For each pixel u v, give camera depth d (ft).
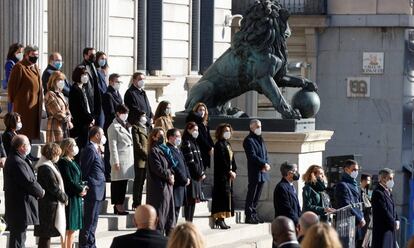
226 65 86.94
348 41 125.49
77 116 74.18
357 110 125.70
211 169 86.53
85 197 69.26
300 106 87.51
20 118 71.56
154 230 52.60
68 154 67.36
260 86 86.28
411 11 124.36
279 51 86.48
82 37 90.48
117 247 52.39
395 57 124.77
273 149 85.46
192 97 87.25
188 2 107.86
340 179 87.40
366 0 124.67
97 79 77.05
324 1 125.49
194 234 44.52
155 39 102.83
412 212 111.14
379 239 79.41
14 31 84.28
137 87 79.00
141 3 101.55
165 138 76.28
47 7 90.53
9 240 64.75
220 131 80.12
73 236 69.21
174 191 73.87
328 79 126.21
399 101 124.67
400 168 124.67
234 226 81.35
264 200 85.51
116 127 75.00
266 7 85.81
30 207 64.18
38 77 74.18
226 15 113.29
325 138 88.58
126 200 77.71
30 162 66.33
